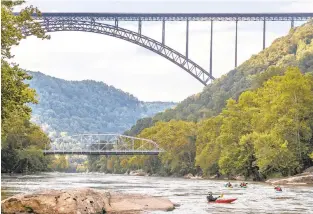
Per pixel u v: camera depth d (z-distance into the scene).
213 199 64.44
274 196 75.44
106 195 52.31
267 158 119.31
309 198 71.94
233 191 87.62
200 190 90.81
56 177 163.50
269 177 127.00
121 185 109.88
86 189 49.34
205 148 161.88
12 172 183.12
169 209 54.44
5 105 53.62
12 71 54.47
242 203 63.81
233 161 137.50
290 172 121.19
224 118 155.25
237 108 145.25
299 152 121.12
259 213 52.91
